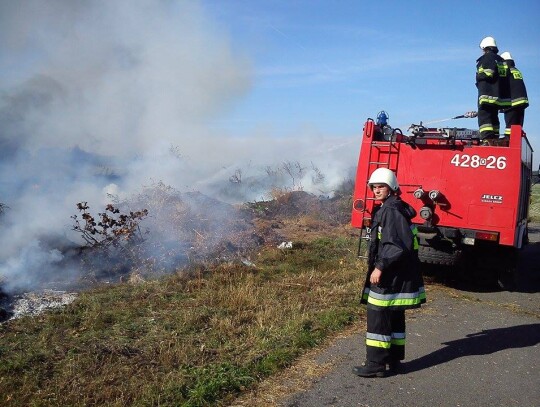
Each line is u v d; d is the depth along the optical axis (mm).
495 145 7629
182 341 4980
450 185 7695
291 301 6461
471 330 5988
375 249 4516
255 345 4996
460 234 7621
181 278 7199
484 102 8539
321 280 7605
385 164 8047
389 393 4270
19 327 5230
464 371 4781
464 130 7984
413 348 5336
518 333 5926
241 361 4641
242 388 4219
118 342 4891
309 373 4578
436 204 7762
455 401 4188
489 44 8680
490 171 7488
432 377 4625
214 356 4723
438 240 7863
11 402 3746
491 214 7473
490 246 8000
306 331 5449
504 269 7953
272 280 7566
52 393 3902
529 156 9000
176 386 4051
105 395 3893
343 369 4695
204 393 3986
